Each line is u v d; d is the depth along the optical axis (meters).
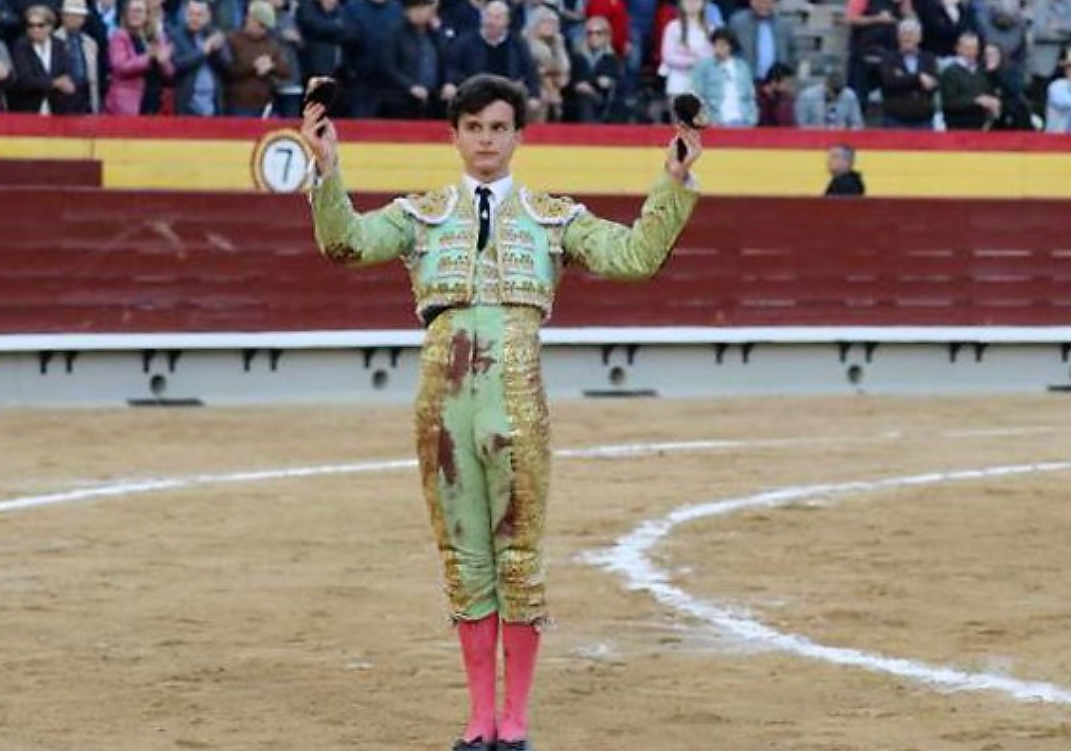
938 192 41.16
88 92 36.88
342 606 17.78
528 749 12.58
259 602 17.94
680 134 12.21
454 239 12.48
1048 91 43.22
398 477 26.23
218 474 26.38
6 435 30.41
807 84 42.59
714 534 21.75
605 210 37.69
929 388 39.44
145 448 29.02
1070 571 19.75
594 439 30.50
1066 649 16.25
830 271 38.75
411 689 14.78
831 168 39.81
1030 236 39.78
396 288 36.59
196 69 37.25
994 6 42.88
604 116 39.75
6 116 36.06
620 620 17.25
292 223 36.12
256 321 35.97
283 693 14.64
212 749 13.13
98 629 16.77
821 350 38.91
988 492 25.16
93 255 35.19
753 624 17.11
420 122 37.97
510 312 12.43
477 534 12.54
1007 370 39.88
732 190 39.81
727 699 14.55
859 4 42.19
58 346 34.84
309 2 37.91
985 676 15.29
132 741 13.31
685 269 38.03
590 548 20.81
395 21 38.03
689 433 31.41
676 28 40.03
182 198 35.66
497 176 12.61
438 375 12.42
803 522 22.66
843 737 13.51
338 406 35.09
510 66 38.22
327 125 12.20
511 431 12.31
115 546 20.86
